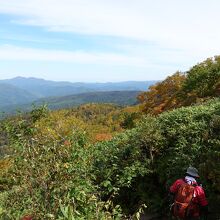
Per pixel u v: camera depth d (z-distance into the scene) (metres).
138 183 13.69
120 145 15.31
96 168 13.30
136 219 5.90
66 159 6.28
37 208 5.51
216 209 10.43
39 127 7.06
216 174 10.58
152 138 14.07
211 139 12.65
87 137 6.88
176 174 12.35
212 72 30.91
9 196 5.91
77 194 5.53
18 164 6.16
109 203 6.08
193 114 15.17
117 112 76.81
